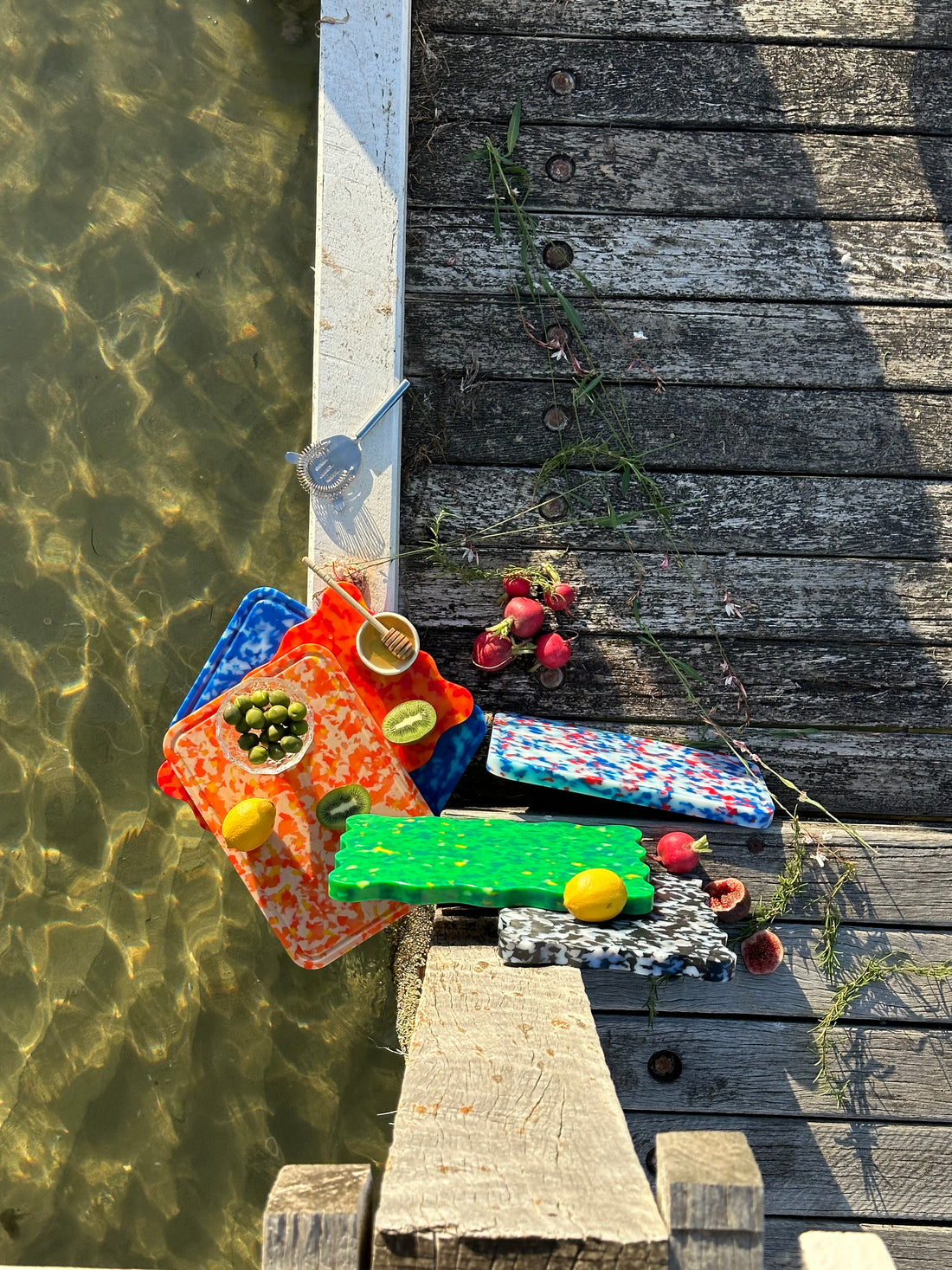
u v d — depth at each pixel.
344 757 2.84
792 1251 2.96
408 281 3.16
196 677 3.70
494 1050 1.75
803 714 3.21
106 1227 3.49
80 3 3.87
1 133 3.83
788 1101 2.96
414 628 2.96
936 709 3.22
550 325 3.18
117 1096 3.54
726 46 3.20
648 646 3.21
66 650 3.71
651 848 2.85
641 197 3.19
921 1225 2.96
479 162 3.17
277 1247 1.19
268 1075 3.54
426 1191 1.29
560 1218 1.23
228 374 3.79
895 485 3.22
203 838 3.64
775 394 3.21
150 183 3.83
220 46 3.88
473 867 2.30
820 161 3.20
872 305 3.21
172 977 3.58
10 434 3.77
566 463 3.18
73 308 3.80
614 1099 1.58
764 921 2.94
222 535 3.75
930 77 3.21
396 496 3.05
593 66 3.18
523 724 3.02
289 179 3.85
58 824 3.65
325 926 2.81
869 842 2.98
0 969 3.60
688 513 3.21
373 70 2.98
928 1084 2.96
